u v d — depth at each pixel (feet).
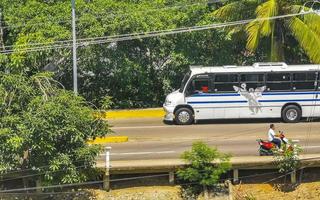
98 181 178.09
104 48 273.75
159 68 287.28
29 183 175.94
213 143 212.43
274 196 181.47
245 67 245.24
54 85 177.27
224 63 286.87
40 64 257.55
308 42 263.90
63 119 159.22
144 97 289.53
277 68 245.04
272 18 260.21
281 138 190.80
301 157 184.34
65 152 163.22
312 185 184.14
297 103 246.47
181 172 178.19
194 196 179.11
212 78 245.04
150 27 268.00
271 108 246.06
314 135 223.92
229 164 178.29
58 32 260.21
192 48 281.74
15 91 162.40
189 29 269.85
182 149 205.16
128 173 180.55
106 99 177.99
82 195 176.65
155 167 179.52
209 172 176.86
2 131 155.02
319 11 282.15
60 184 165.68
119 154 199.41
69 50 264.72
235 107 245.24
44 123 156.25
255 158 183.62
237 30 276.41
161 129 240.32
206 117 246.88
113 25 264.52
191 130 236.63
